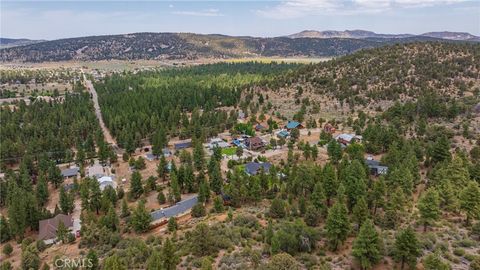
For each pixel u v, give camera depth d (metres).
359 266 58.12
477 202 69.75
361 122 155.75
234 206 92.88
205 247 61.88
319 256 61.53
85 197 102.25
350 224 66.81
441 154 103.62
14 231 87.69
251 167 116.00
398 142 118.31
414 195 88.69
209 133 165.00
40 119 187.25
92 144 151.00
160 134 151.50
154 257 55.28
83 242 78.44
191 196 105.06
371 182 92.00
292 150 130.38
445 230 67.62
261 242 66.69
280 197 89.69
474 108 149.38
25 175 116.44
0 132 160.50
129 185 119.31
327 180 87.06
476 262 52.91
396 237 61.78
